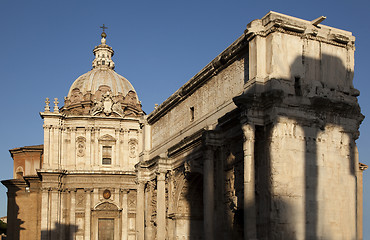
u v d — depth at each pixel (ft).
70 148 239.91
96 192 237.04
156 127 180.14
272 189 100.83
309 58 110.11
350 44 116.26
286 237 99.45
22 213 257.14
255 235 100.22
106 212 236.63
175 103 160.97
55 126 237.25
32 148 267.59
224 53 126.31
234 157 118.93
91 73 277.23
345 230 106.83
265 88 106.11
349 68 115.34
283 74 106.42
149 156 182.39
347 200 108.58
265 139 104.68
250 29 108.88
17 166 270.05
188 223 150.41
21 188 260.21
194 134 137.49
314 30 110.32
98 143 242.99
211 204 123.03
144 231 177.58
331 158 107.96
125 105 265.13
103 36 295.48
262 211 103.30
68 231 231.71
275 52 106.73
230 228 118.62
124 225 237.04
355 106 112.78
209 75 136.26
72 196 234.99
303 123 105.70
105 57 288.71
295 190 102.27
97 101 253.44
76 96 265.75
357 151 113.29
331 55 113.50
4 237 282.15
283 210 100.32
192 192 150.10
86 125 242.37
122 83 276.41
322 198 104.99
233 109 116.88
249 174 102.06
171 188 155.84
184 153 148.25
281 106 103.86
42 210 227.81
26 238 252.21
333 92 111.75
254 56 109.09
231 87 124.77
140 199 176.45
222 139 124.47
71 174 235.40
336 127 110.11
